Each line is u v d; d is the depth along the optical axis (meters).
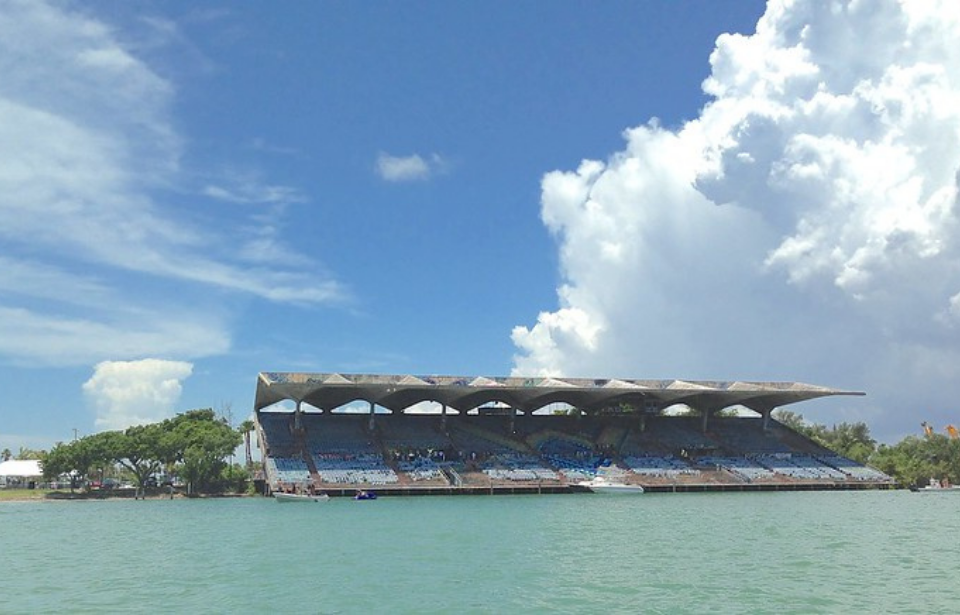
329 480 107.38
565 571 35.88
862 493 114.38
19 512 91.62
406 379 111.88
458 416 133.88
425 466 113.94
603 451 125.94
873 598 29.28
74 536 58.38
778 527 58.06
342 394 121.06
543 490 110.06
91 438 123.69
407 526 61.16
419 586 32.09
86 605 29.42
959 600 28.97
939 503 89.31
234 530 60.56
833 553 42.19
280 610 27.70
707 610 27.22
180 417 140.12
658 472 118.69
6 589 33.28
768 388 124.06
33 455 197.88
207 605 28.88
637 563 38.38
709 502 91.12
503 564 38.41
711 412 142.75
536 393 121.38
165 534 58.31
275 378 107.12
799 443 136.00
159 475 141.62
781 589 31.03
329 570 37.00
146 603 29.55
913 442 150.25
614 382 120.25
